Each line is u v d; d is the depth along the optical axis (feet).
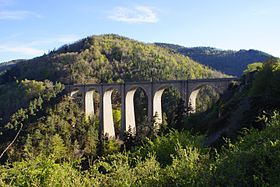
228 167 29.14
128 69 461.78
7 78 507.71
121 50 545.03
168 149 58.03
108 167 36.04
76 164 35.68
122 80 431.02
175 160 35.70
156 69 447.42
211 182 27.86
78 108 318.24
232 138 100.68
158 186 30.40
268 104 103.60
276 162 28.78
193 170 30.96
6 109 340.39
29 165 27.32
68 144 249.75
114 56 526.16
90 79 426.92
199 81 210.79
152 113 240.32
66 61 478.59
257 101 109.19
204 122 162.50
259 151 30.68
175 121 208.85
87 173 32.01
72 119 298.97
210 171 29.40
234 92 177.37
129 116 265.54
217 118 139.74
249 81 161.38
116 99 391.86
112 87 277.03
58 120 290.97
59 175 27.71
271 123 43.16
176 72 449.89
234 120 110.11
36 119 294.05
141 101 355.77
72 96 333.01
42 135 246.27
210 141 115.34
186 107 214.90
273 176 27.43
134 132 250.16
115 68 467.52
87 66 456.04
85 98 315.17
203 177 28.63
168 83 229.25
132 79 428.56
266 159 29.99
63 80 419.54
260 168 28.78
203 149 59.77
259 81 125.80
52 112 301.63
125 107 264.31
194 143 62.85
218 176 28.32
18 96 349.82
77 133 280.10
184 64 518.78
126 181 30.91
